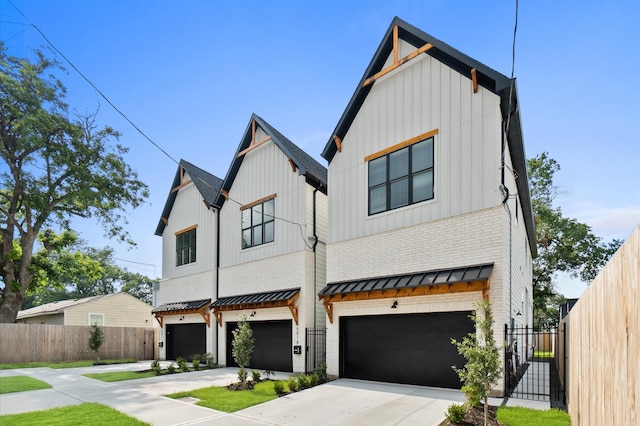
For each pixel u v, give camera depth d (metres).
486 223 9.02
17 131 18.86
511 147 10.35
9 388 10.63
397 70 11.19
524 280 15.30
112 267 51.22
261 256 14.91
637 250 2.12
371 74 11.66
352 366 11.16
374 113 11.64
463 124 9.70
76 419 7.04
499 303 8.54
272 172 15.03
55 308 27.31
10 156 19.09
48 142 19.47
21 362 17.44
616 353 2.70
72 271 26.39
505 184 9.31
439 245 9.73
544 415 6.52
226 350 15.72
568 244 27.62
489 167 9.15
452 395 8.47
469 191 9.41
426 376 9.62
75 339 19.09
